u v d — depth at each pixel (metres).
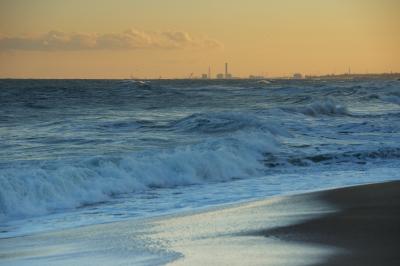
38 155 26.50
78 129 39.34
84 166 20.25
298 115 49.44
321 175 23.08
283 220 13.98
